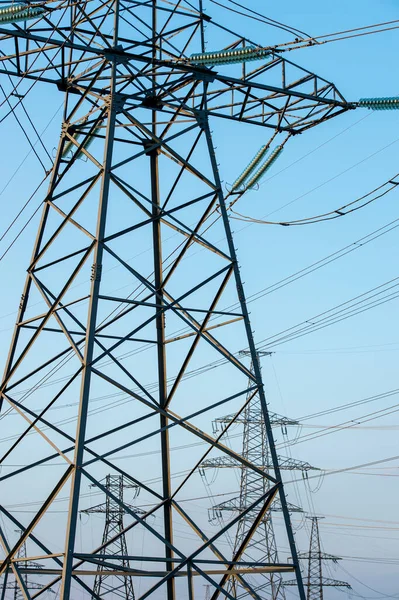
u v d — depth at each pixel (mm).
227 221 24312
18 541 21000
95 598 23250
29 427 22781
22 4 23703
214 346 23344
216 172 24953
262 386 22578
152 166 27922
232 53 24688
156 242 27203
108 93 26016
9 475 21781
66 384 21656
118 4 25203
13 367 23969
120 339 22797
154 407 21531
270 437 22062
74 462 19578
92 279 21562
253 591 21391
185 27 26703
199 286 23266
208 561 20609
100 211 22281
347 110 27688
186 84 26391
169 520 24859
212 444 21891
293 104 27484
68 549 18641
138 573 20438
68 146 27281
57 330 24578
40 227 25312
